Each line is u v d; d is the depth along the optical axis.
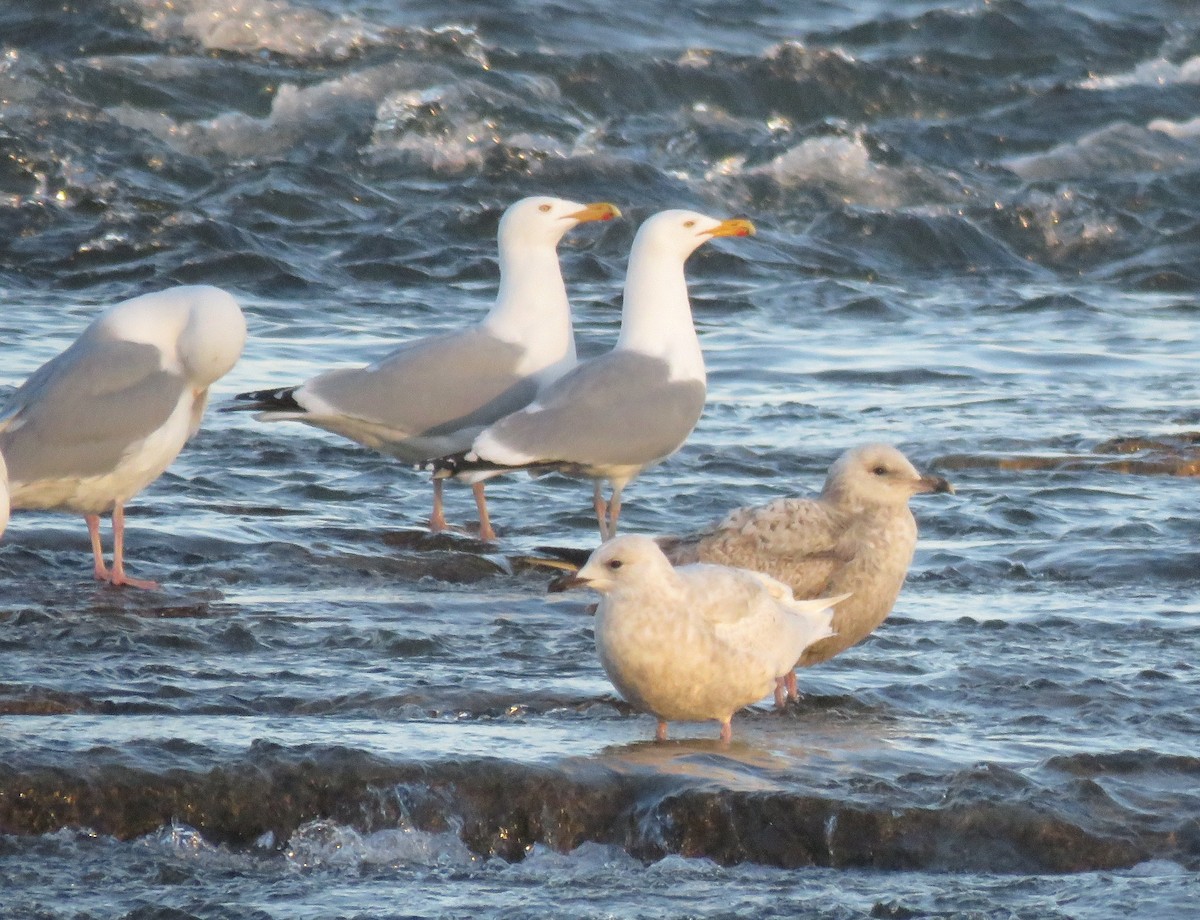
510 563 13.26
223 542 13.34
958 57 40.38
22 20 36.06
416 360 14.92
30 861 7.31
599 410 14.20
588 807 7.81
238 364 20.86
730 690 8.42
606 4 40.97
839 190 33.81
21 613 10.70
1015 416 19.66
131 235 28.06
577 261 29.12
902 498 9.88
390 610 11.56
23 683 9.18
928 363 22.95
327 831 7.61
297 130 33.94
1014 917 6.88
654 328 14.76
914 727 9.08
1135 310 28.22
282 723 8.66
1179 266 31.61
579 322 24.86
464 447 14.98
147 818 7.60
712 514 15.23
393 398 14.76
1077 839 7.54
